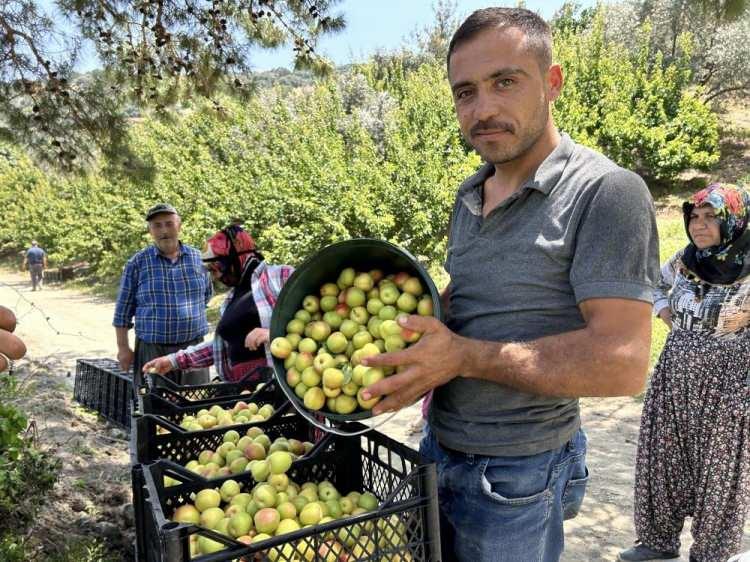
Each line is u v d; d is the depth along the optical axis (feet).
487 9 5.83
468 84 5.72
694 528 9.75
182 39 21.53
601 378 5.03
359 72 91.15
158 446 7.61
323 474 6.86
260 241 47.57
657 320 25.48
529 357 5.21
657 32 72.54
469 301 6.20
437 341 5.17
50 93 21.76
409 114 60.64
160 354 17.17
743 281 8.89
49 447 14.60
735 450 9.16
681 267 9.75
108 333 40.55
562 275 5.63
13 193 117.29
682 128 57.88
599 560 10.89
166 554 4.36
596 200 5.34
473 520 6.03
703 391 9.32
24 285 83.71
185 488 6.29
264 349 11.53
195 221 54.19
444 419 6.34
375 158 52.31
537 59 5.63
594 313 5.20
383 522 5.10
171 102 23.66
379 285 6.19
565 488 6.45
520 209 5.82
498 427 5.91
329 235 46.21
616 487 13.55
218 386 10.19
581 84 63.05
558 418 5.98
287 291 6.35
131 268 17.37
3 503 9.89
